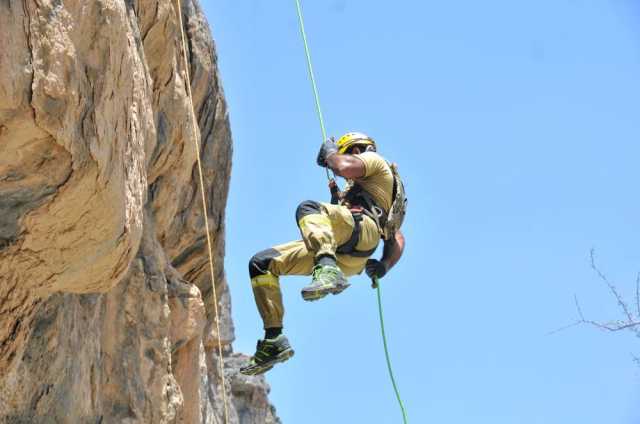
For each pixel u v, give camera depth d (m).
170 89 28.89
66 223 18.03
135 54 20.34
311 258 23.34
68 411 22.62
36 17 15.50
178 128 29.56
